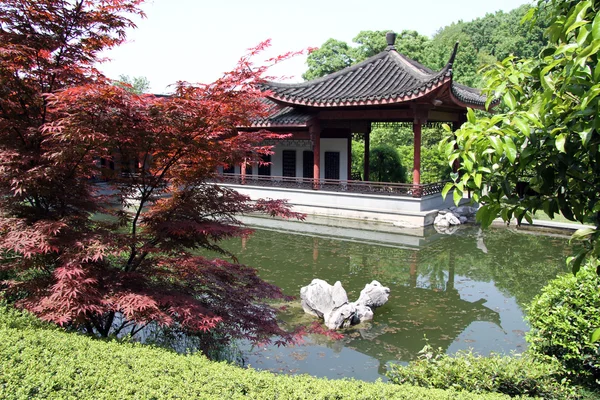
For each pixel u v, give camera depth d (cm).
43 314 500
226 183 2323
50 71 545
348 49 3694
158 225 591
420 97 1645
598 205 247
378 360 712
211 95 564
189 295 614
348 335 803
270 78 598
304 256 1347
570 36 277
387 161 2395
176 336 696
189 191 622
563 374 574
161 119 523
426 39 3744
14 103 582
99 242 529
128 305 502
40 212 579
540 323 598
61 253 552
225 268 706
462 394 432
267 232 1700
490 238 1564
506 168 257
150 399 379
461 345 765
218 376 420
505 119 235
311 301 884
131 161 616
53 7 565
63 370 406
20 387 377
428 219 1784
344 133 2261
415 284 1091
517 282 1102
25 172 511
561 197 253
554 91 241
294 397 394
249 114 616
